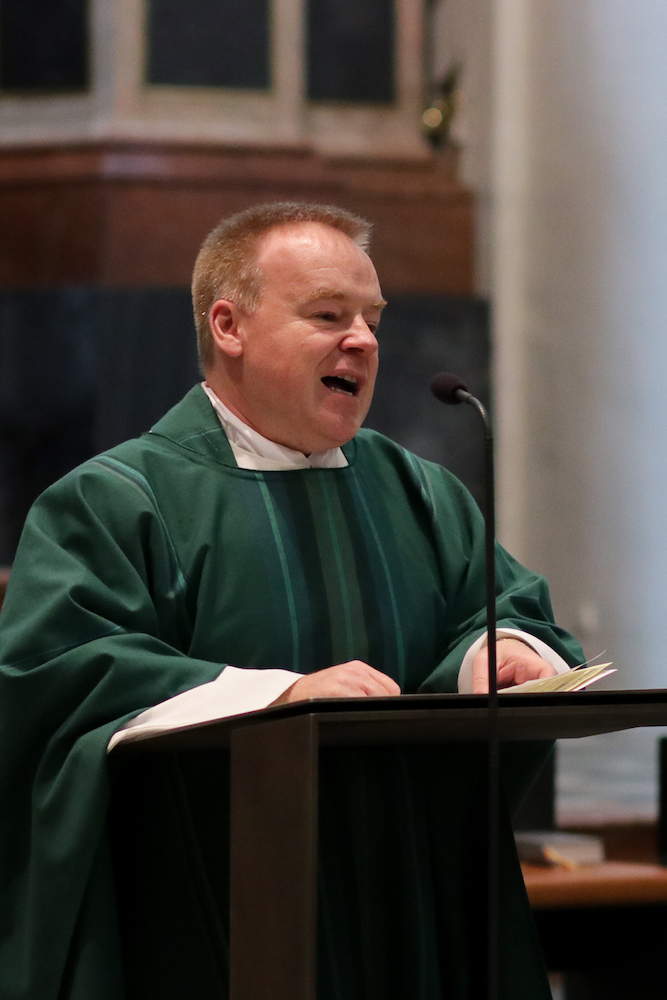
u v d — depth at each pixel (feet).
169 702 21.21
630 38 82.99
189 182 93.04
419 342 91.56
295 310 24.76
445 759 23.16
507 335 90.12
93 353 90.84
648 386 82.38
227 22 95.50
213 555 24.14
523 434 89.66
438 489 27.68
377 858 21.98
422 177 96.58
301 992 16.75
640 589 82.17
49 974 21.07
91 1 94.27
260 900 18.01
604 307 85.05
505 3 90.74
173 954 22.25
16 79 94.99
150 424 90.58
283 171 94.17
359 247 25.62
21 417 91.40
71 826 21.04
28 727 21.98
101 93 93.50
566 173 87.71
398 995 21.66
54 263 92.68
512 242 90.48
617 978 32.12
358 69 98.17
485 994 22.43
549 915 32.94
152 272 92.27
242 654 23.66
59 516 23.90
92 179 92.43
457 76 96.22
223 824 22.34
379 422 90.84
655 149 82.02
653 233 82.12
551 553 87.30
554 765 37.45
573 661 25.95
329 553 25.04
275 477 25.41
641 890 32.42
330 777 21.99
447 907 22.62
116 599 22.71
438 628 26.20
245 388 25.34
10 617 22.74
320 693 19.86
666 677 80.69
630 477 83.30
